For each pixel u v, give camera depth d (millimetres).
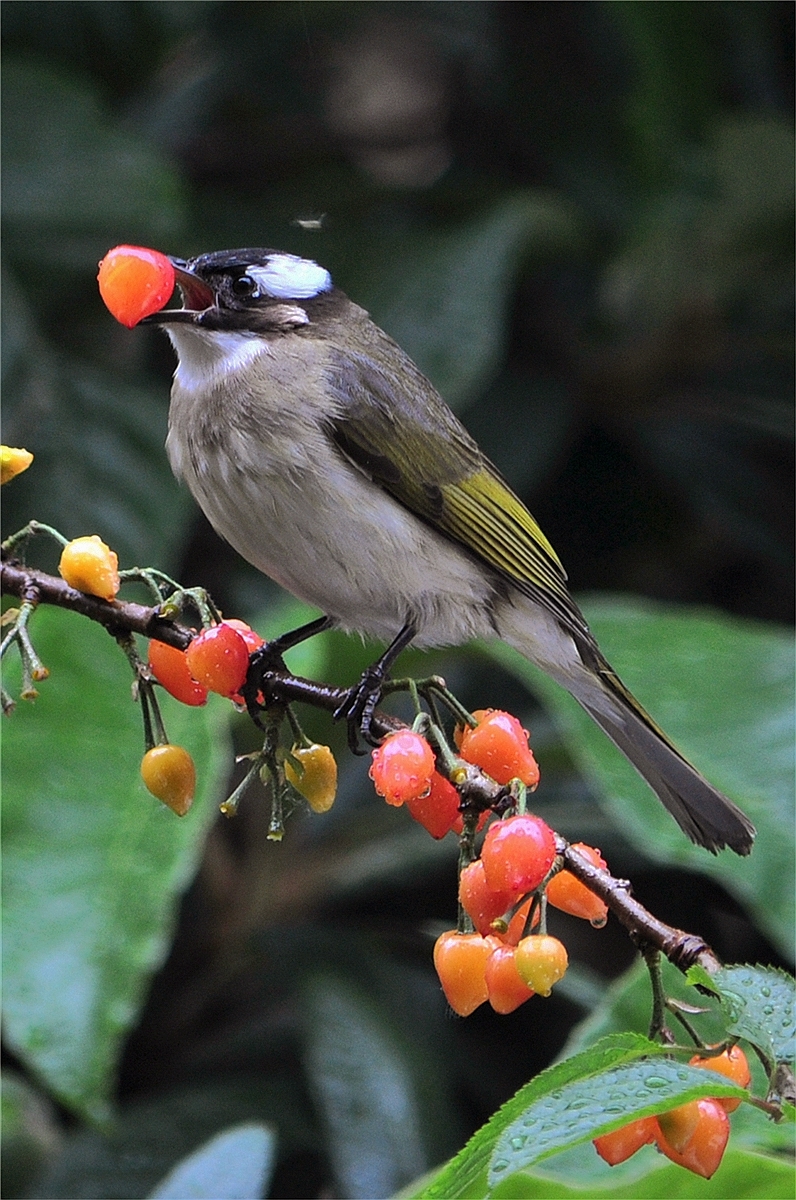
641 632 8094
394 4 11070
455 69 11883
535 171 11211
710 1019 5805
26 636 4770
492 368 9930
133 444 9414
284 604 9859
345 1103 7676
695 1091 3621
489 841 4211
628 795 7012
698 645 7988
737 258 10516
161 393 9828
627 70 11094
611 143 10953
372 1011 8141
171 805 4844
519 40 11242
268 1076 8531
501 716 4879
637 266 10555
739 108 11039
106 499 9250
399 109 11992
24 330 9461
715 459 10641
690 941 4207
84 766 6820
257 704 5129
